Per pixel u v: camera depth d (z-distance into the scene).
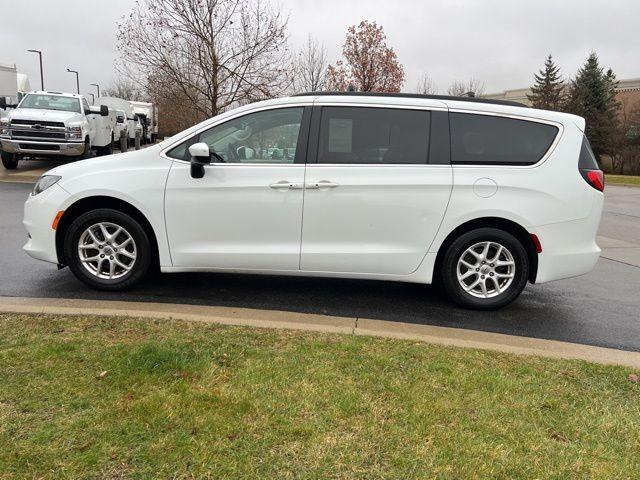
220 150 4.64
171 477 2.22
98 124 16.91
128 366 3.12
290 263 4.66
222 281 5.41
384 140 4.58
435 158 4.55
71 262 4.78
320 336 3.83
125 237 4.82
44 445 2.38
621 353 3.96
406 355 3.55
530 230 4.57
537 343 4.10
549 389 3.17
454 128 4.59
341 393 2.97
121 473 2.23
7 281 5.09
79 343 3.45
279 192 4.53
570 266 4.66
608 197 18.84
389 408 2.84
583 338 4.35
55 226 4.70
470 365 3.45
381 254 4.60
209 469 2.28
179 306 4.53
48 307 4.15
